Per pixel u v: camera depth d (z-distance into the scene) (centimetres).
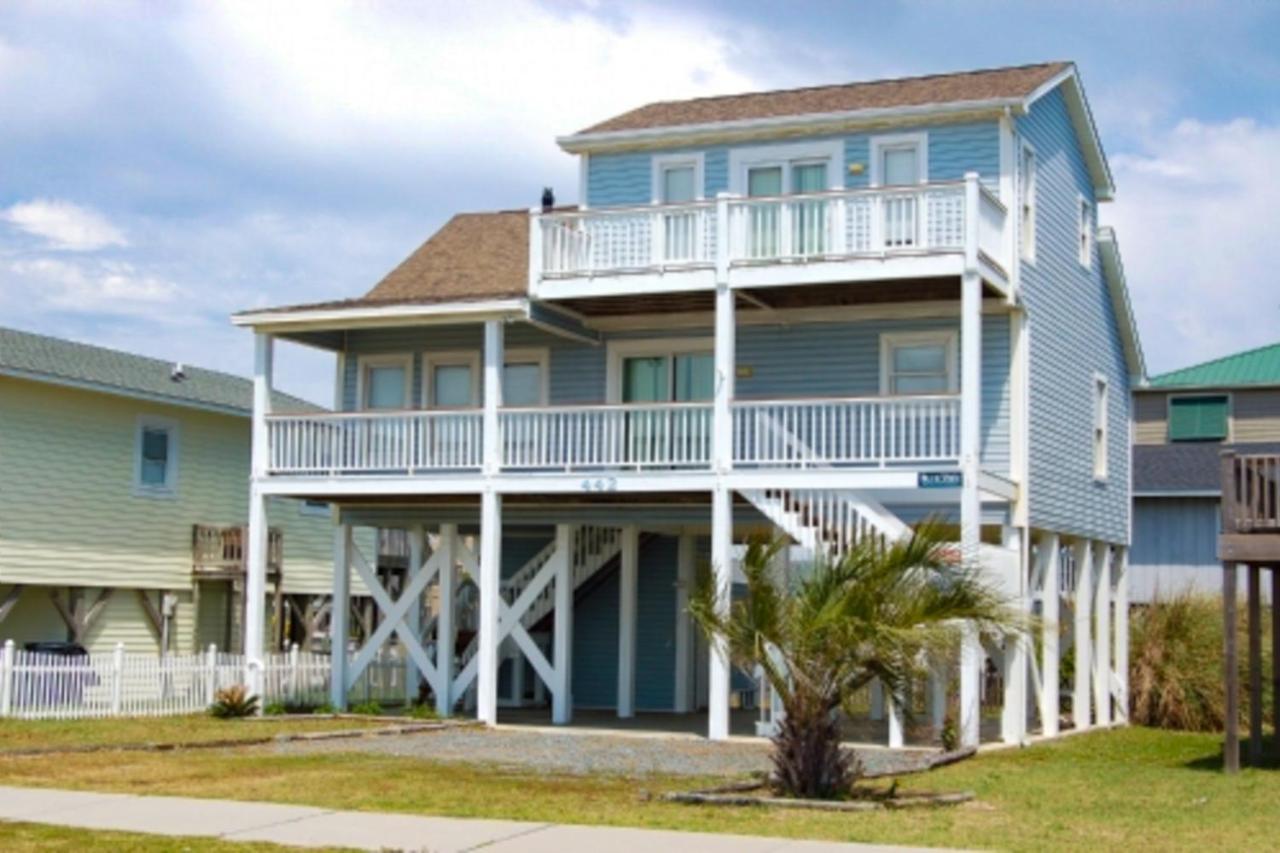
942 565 1485
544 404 2717
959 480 2158
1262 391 4209
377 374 2850
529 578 2869
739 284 2308
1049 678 2489
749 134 2533
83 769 1706
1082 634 2714
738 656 1530
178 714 2519
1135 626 2955
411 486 2503
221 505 3497
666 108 2812
